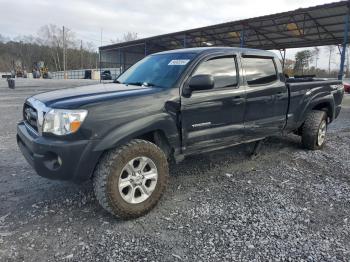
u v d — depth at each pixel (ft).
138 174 11.16
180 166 16.42
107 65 153.99
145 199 11.30
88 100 10.61
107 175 10.43
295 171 16.06
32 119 11.85
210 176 15.14
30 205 12.03
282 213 11.53
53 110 10.37
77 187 13.67
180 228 10.50
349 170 16.37
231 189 13.69
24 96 56.65
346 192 13.55
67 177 10.36
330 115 20.53
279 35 88.07
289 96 16.97
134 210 10.96
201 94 12.80
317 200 12.70
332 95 20.18
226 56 14.05
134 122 10.93
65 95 11.60
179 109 12.14
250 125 14.98
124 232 10.26
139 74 14.66
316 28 76.69
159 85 12.71
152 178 11.50
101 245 9.51
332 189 13.85
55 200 12.48
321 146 20.01
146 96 11.41
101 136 10.37
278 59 16.75
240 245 9.51
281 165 16.92
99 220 11.01
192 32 86.94
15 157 17.97
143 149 11.09
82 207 11.93
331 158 18.28
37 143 10.43
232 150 19.11
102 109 10.46
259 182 14.51
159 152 11.56
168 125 11.80
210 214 11.43
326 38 86.99
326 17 67.56
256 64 15.40
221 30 86.74
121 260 8.80
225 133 13.87
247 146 19.29
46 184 14.02
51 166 10.36
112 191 10.50
